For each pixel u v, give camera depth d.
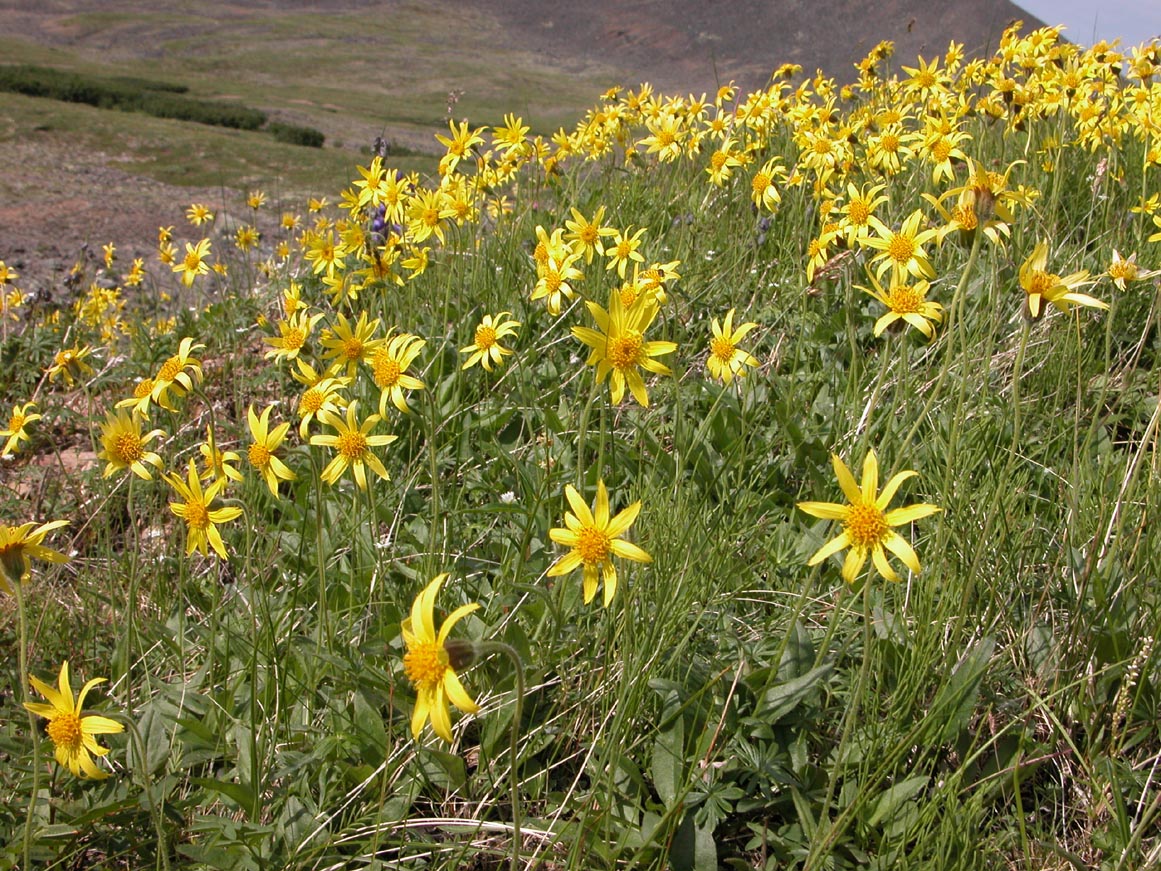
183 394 0.60
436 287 1.06
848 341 0.88
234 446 0.90
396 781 0.55
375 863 0.49
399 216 0.95
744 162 1.13
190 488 0.56
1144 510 0.62
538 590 0.52
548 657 0.58
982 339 0.84
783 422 0.76
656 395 0.84
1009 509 0.64
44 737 0.57
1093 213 1.04
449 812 0.55
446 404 0.86
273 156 5.03
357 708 0.56
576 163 1.41
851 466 0.67
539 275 0.83
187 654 0.65
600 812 0.51
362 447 0.60
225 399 1.02
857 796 0.48
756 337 0.92
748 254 1.07
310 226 1.79
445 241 0.98
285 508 0.73
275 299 1.24
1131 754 0.55
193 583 0.72
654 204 1.26
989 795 0.53
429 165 3.38
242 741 0.56
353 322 0.96
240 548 0.73
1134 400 0.78
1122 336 0.84
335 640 0.60
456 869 0.51
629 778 0.54
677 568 0.61
